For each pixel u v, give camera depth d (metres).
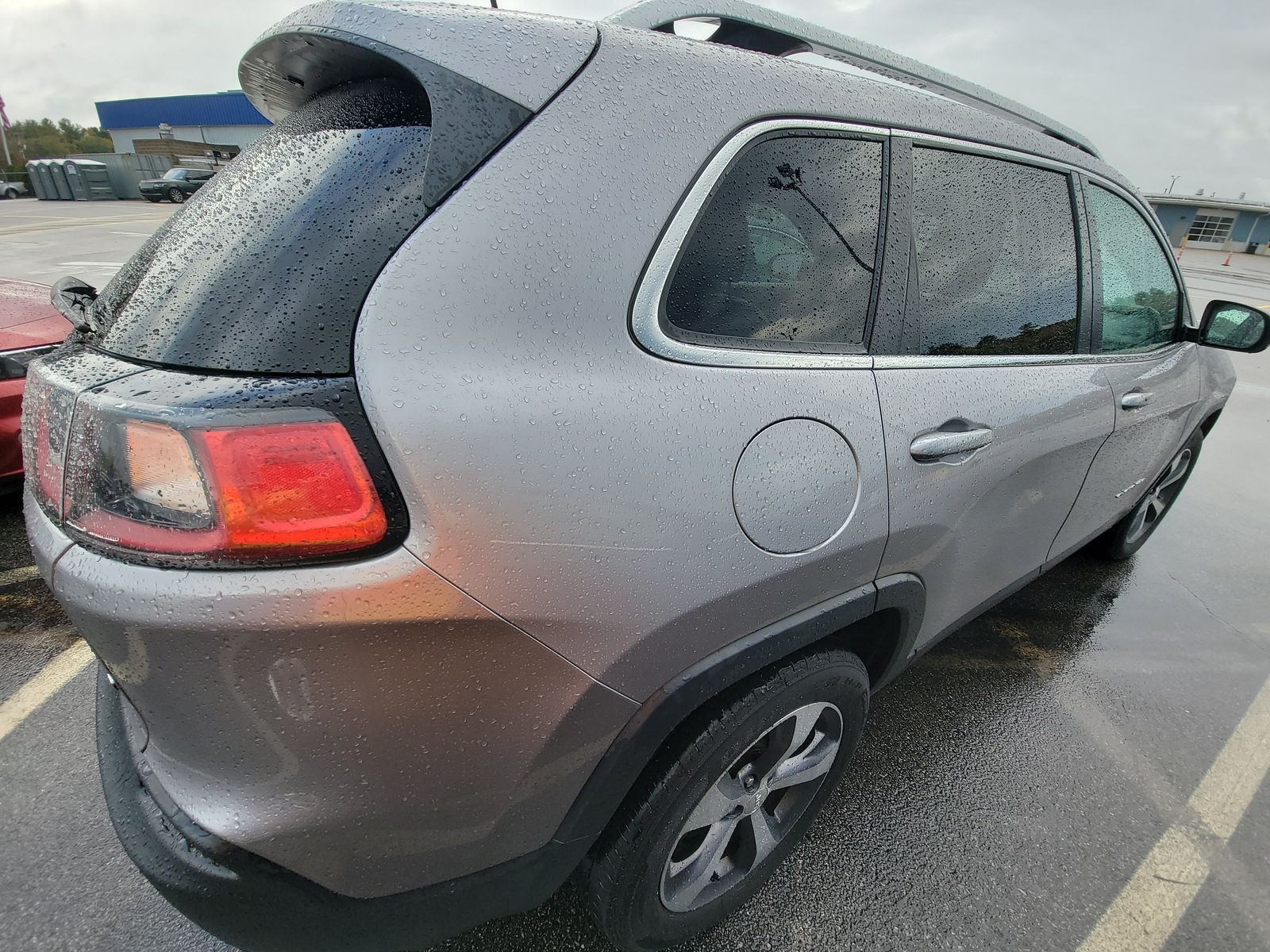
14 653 2.42
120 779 1.11
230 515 0.83
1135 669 2.65
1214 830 1.96
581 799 1.16
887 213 1.42
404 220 0.93
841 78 1.39
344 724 0.91
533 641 0.98
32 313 3.24
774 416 1.20
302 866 0.99
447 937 1.17
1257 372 8.04
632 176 1.06
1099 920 1.69
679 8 1.31
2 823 1.78
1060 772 2.13
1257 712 2.44
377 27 1.02
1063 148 1.94
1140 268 2.33
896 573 1.52
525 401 0.95
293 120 1.21
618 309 1.05
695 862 1.44
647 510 1.05
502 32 1.04
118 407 0.87
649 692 1.14
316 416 0.85
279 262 0.95
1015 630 2.86
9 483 3.06
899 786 2.04
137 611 0.85
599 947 1.56
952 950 1.60
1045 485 1.96
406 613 0.88
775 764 1.49
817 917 1.66
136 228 16.91
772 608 1.26
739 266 1.20
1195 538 3.79
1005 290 1.74
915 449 1.43
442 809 1.04
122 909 1.58
